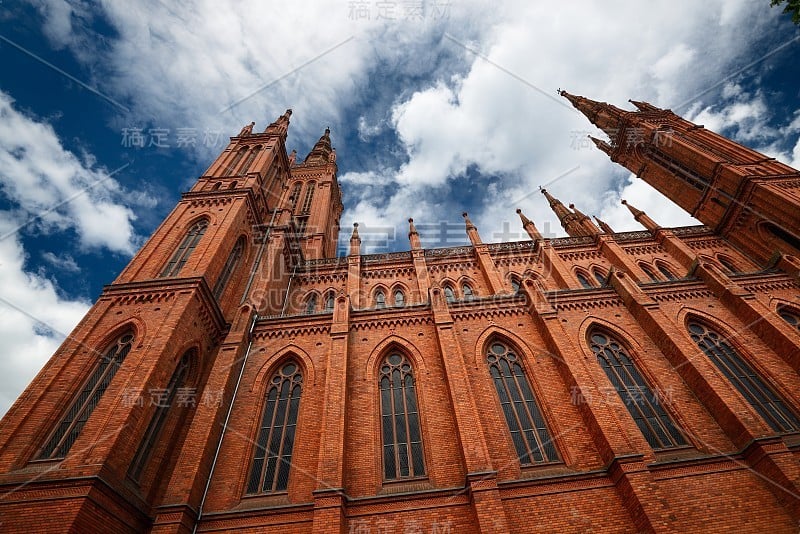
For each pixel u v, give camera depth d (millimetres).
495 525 13352
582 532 13789
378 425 17938
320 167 56438
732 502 14359
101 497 12578
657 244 34688
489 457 15250
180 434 17781
